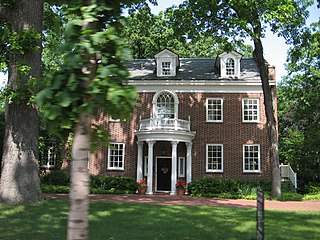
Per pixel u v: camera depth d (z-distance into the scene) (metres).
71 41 4.16
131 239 8.98
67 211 12.73
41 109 4.33
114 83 4.11
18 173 13.95
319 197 22.30
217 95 27.42
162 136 25.05
